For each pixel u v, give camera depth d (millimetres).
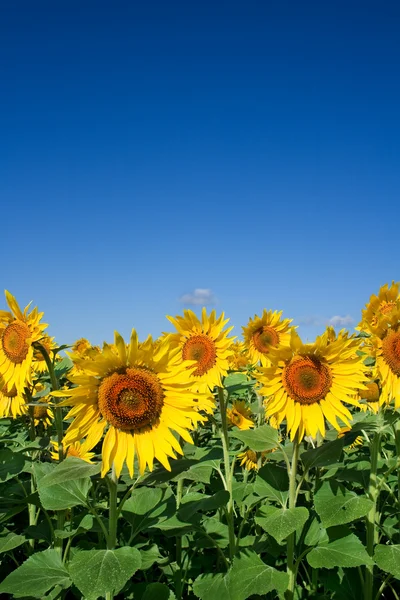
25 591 733
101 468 719
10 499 922
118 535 977
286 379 861
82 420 754
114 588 643
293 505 815
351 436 1058
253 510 1132
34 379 1296
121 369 759
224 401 1161
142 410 745
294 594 867
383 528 1021
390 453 1290
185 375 757
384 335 986
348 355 842
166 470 772
